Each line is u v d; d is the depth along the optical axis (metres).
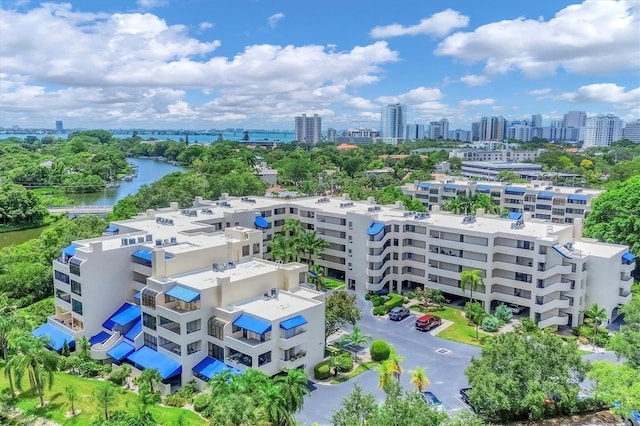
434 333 95.38
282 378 58.19
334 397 72.38
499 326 97.50
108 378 78.00
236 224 124.19
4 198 198.50
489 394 58.66
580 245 108.88
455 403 70.12
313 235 119.31
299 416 67.12
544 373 60.75
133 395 71.75
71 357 80.81
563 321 97.69
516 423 63.03
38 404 68.25
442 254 111.12
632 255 106.31
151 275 87.31
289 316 75.25
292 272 87.06
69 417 65.06
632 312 71.88
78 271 86.38
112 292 89.69
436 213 127.00
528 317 101.50
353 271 119.50
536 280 98.81
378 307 105.62
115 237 100.44
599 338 89.38
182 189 192.75
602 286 97.75
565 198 170.75
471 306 99.00
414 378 64.44
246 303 80.81
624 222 119.12
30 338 70.25
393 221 116.81
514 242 102.56
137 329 84.81
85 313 86.50
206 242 96.00
